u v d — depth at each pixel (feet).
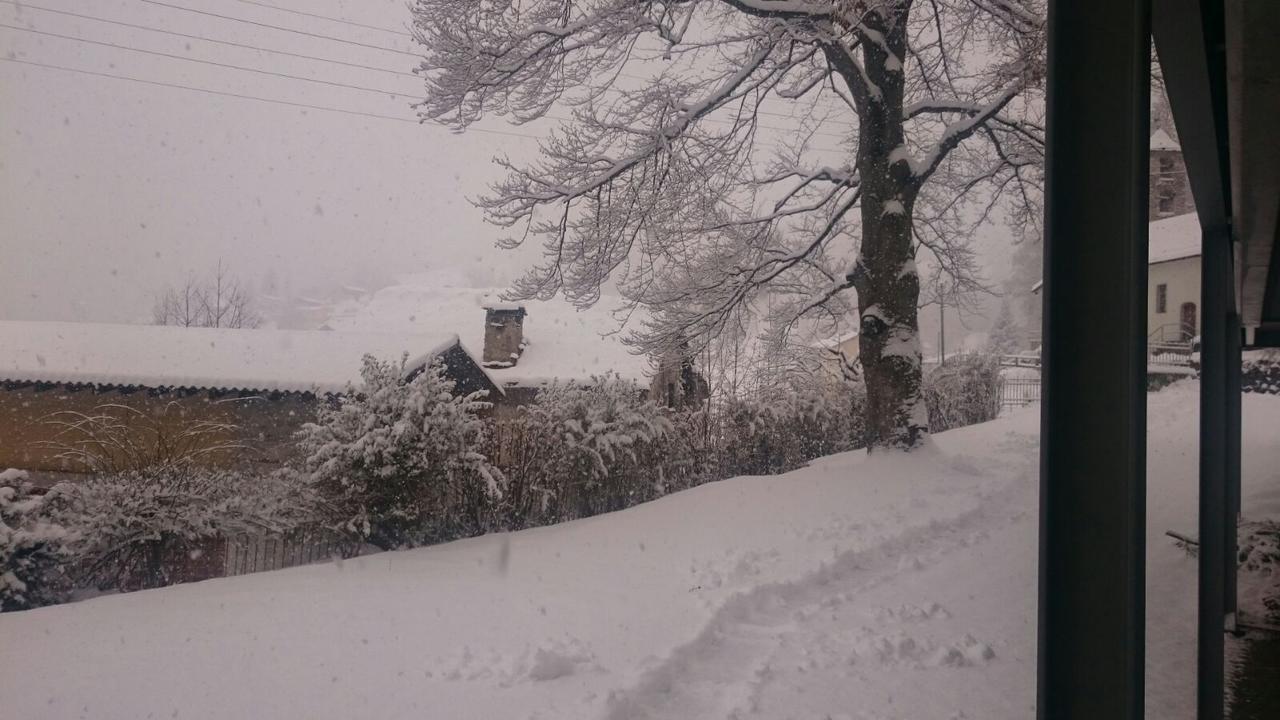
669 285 53.36
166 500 32.55
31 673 16.96
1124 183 5.61
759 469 55.16
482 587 24.41
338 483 34.32
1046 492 5.70
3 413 61.77
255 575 27.94
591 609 21.40
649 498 45.96
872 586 24.26
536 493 41.24
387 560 29.81
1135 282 5.55
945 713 14.85
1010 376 116.16
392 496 34.42
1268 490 34.32
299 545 35.17
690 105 47.88
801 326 64.08
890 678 16.67
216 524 33.32
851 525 31.63
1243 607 21.33
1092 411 5.62
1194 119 9.64
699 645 18.61
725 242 53.16
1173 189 133.90
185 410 62.03
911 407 44.83
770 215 52.65
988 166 58.49
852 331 72.38
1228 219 16.34
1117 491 5.54
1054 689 5.62
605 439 42.65
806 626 20.48
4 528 28.86
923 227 61.93
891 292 45.44
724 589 23.03
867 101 46.16
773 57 47.98
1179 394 80.38
